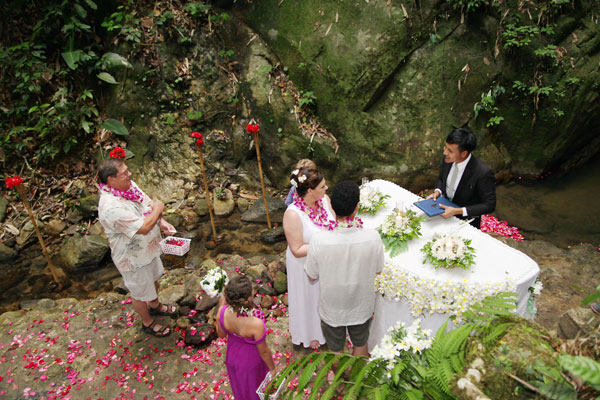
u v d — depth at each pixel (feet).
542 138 20.88
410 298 9.36
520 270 9.37
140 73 20.88
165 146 21.31
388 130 20.35
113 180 10.48
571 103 19.79
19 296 15.74
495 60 19.89
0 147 20.38
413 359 6.39
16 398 10.91
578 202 19.57
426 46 19.89
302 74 20.59
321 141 20.61
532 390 4.93
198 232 18.65
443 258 9.34
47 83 21.06
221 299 9.19
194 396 10.79
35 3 20.63
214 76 21.13
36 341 12.67
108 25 20.24
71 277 16.70
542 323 12.23
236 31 21.22
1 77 20.56
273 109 20.80
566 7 19.07
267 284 14.39
